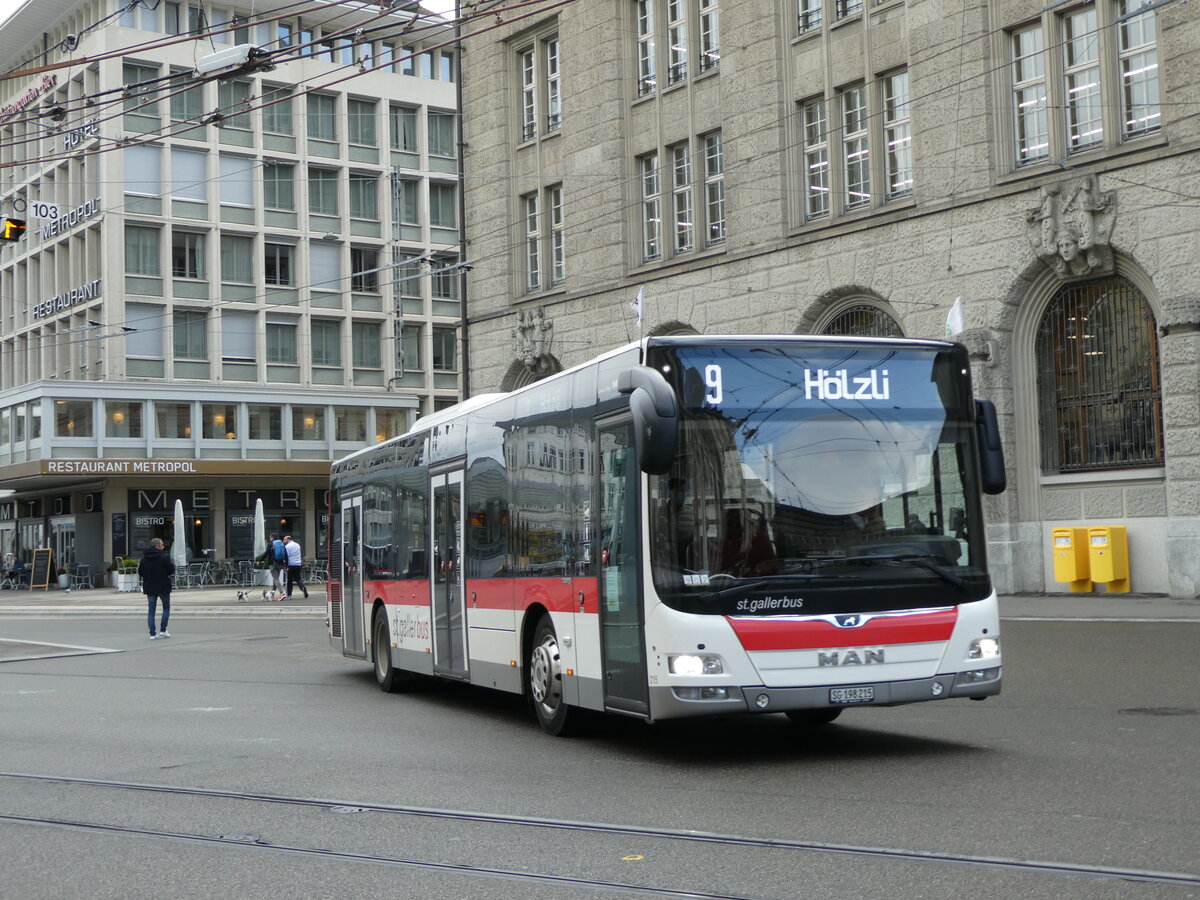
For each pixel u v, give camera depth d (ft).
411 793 30.25
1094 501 84.99
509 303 126.31
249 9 191.72
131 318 186.39
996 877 20.92
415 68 212.02
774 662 32.01
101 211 184.75
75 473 173.58
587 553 36.29
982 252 88.07
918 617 32.91
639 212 114.73
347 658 69.15
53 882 22.95
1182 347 78.33
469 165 131.13
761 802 27.86
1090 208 82.28
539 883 21.75
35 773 34.73
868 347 34.06
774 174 101.30
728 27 105.09
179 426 183.83
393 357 209.56
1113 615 69.97
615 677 34.71
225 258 194.08
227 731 42.01
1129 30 82.58
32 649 80.89
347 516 60.90
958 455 34.19
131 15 184.65
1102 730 35.50
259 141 196.34
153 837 26.43
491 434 43.73
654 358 32.96
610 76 115.03
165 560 88.53
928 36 91.30
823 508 32.91
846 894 20.27
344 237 204.33
